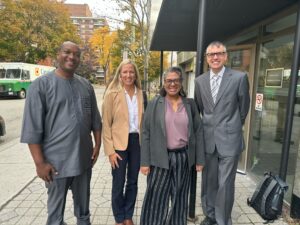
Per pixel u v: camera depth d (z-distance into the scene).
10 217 3.38
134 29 15.56
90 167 2.74
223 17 4.50
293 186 3.38
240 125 2.95
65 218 3.35
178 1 3.88
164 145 2.73
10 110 14.82
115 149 2.95
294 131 3.63
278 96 4.20
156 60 17.23
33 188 4.27
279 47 4.17
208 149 2.99
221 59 2.83
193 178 3.22
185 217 2.95
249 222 3.30
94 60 48.94
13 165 5.49
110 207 3.65
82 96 2.52
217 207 3.03
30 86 2.33
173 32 6.02
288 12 3.88
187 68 12.59
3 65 21.89
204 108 3.01
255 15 4.36
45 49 31.73
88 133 2.60
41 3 30.38
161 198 2.88
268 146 4.44
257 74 4.80
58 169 2.44
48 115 2.38
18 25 28.05
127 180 3.13
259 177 4.58
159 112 2.74
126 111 2.95
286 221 3.33
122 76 2.96
